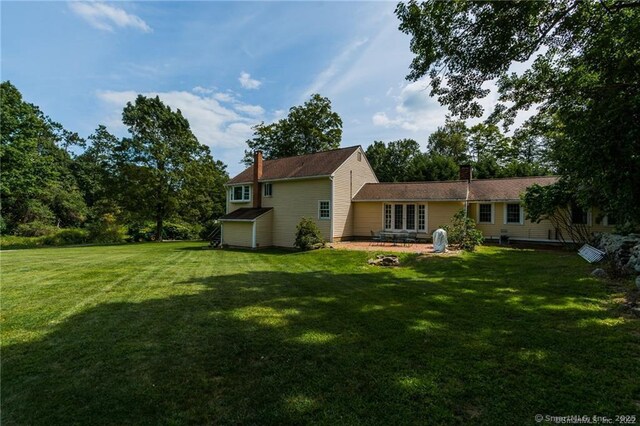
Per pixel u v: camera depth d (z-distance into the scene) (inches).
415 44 312.8
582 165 291.7
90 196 1740.9
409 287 302.7
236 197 924.6
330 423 100.6
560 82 369.4
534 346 156.5
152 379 130.4
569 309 213.8
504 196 695.7
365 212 792.9
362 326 191.5
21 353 155.7
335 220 723.4
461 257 467.2
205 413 107.2
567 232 634.2
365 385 123.3
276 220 810.2
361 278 355.9
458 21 285.6
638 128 235.5
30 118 1046.4
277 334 179.6
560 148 468.4
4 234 1135.6
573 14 278.8
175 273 395.2
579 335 169.0
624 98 244.7
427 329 184.2
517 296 255.6
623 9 273.1
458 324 192.2
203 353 155.3
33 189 1082.7
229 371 136.7
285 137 1418.6
